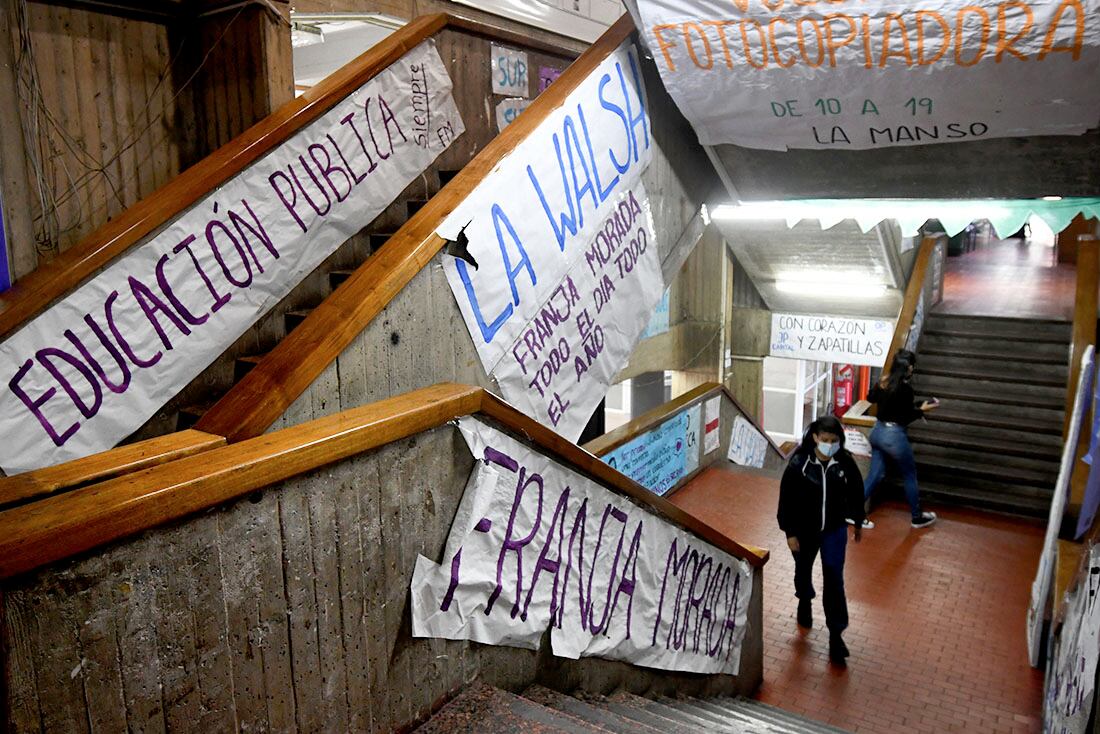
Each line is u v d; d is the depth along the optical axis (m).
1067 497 5.48
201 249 3.70
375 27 5.72
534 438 2.82
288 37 4.22
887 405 7.65
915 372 9.62
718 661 4.72
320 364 2.54
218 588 1.88
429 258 3.01
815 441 5.48
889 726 4.90
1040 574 5.77
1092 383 5.70
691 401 8.60
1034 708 5.04
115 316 3.39
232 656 1.93
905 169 4.65
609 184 4.16
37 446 3.19
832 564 5.48
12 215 3.61
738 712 4.42
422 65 4.85
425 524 2.49
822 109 4.09
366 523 2.27
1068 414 8.16
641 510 3.62
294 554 2.06
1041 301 11.20
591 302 4.11
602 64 4.04
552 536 3.02
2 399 3.06
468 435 2.57
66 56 3.81
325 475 2.13
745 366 12.41
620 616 3.59
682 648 4.23
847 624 5.73
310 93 4.23
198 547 1.82
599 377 4.26
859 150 4.59
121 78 4.06
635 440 7.50
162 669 1.77
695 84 4.14
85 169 3.95
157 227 3.50
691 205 5.11
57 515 1.56
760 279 11.44
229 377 3.96
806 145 4.41
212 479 1.80
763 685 5.37
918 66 3.65
